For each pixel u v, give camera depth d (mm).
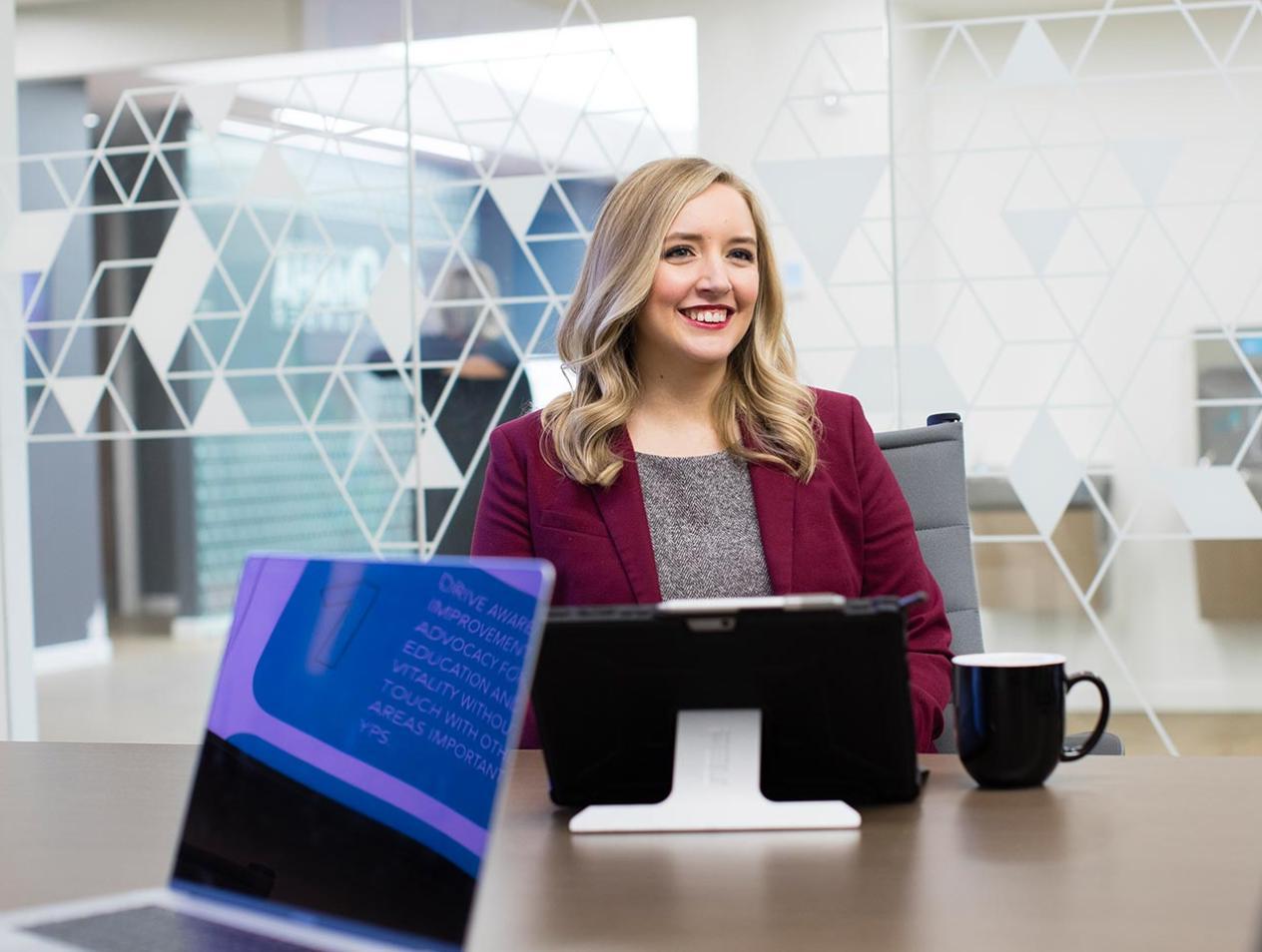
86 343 4238
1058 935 837
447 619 910
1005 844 1032
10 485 4277
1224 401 3592
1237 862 969
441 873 841
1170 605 3684
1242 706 3654
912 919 873
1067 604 3746
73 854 1089
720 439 1865
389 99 4012
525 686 844
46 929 899
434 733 879
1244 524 3588
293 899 908
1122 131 3625
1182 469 3625
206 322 4145
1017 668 1189
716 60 3807
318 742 938
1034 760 1197
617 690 1139
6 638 4277
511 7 3926
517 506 1842
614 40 3861
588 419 1796
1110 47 3625
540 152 3910
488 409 3936
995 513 3744
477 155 3951
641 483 1827
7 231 4285
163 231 4188
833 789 1164
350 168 4039
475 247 3949
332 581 988
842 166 3752
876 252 3742
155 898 964
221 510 4277
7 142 4289
